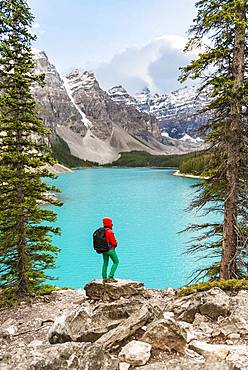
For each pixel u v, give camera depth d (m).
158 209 68.19
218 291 10.49
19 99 15.64
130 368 6.07
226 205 13.84
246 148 12.93
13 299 15.48
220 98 12.59
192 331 8.31
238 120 12.97
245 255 13.62
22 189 15.66
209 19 12.46
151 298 13.29
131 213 64.38
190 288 12.82
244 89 12.56
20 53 15.49
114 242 12.65
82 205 74.31
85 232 50.53
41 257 16.50
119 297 12.52
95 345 6.22
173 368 5.51
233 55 13.14
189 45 13.39
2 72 15.15
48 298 16.34
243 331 7.79
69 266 36.06
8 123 15.34
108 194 93.38
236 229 13.36
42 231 16.28
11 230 15.71
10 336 9.94
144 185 119.00
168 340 6.78
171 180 137.00
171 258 37.38
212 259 36.41
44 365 5.57
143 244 43.31
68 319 7.95
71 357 5.84
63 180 151.25
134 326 7.31
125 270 33.81
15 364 5.61
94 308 8.76
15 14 14.87
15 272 16.16
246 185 13.28
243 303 9.17
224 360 5.90
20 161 15.47
